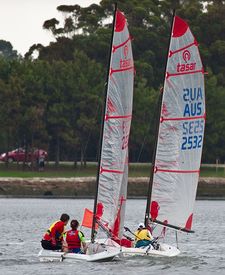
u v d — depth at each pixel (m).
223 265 169.62
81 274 147.75
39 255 158.00
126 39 159.62
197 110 169.00
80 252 157.75
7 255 184.12
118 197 159.12
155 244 167.12
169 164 168.25
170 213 168.12
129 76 160.00
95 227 158.62
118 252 159.12
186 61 168.25
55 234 157.62
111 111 159.25
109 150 159.12
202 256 187.25
